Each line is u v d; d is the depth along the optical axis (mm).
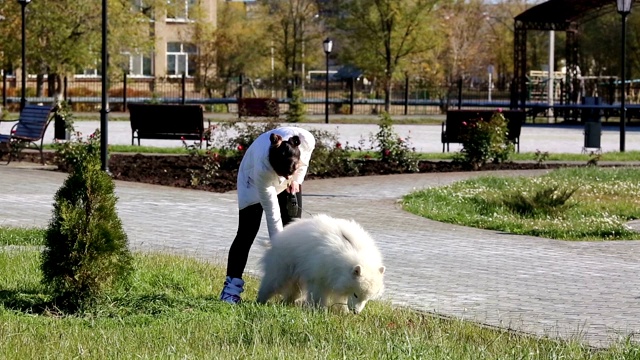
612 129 43938
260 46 62344
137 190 17656
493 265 11383
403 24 54625
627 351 7039
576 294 9781
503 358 6586
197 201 16438
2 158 21562
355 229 7941
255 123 26094
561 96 49906
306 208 16000
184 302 8164
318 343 6738
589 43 65062
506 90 60812
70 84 55656
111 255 7973
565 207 16156
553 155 26297
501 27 80438
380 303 8688
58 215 7891
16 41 44469
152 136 24734
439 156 25391
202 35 60656
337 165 21250
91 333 6941
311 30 64000
